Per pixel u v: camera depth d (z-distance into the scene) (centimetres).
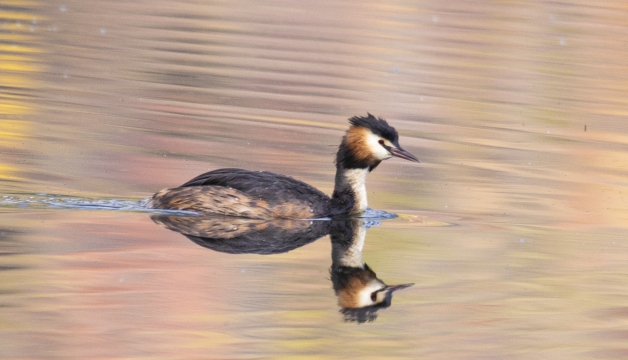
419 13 3198
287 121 2002
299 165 1697
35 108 2022
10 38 2650
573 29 3000
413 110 2134
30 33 2728
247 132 1911
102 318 987
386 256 1242
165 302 1035
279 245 1270
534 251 1283
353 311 1039
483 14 3200
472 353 944
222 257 1197
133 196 1473
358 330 990
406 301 1084
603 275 1184
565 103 2256
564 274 1189
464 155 1820
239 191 1384
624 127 2077
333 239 1313
